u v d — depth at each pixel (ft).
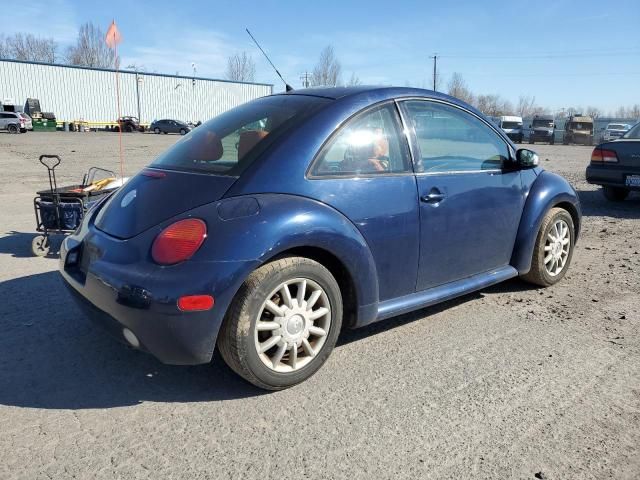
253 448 8.34
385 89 11.98
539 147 119.75
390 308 11.51
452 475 7.77
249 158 10.15
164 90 198.39
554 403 9.71
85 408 9.45
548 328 13.09
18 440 8.46
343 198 10.46
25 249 20.17
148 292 8.83
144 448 8.32
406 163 11.68
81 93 181.06
